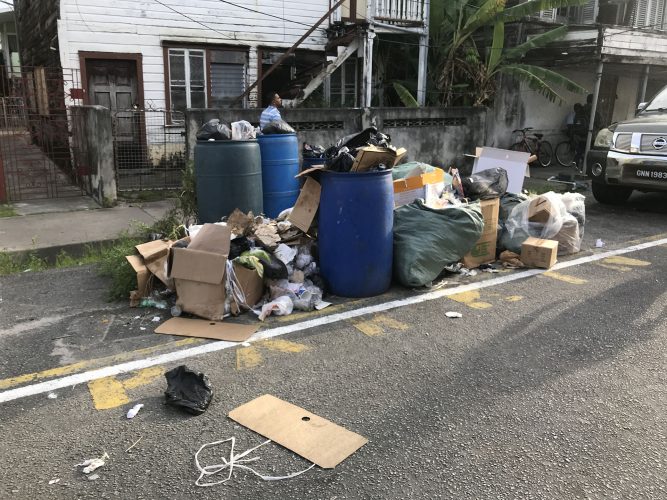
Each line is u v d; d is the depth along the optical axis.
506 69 12.59
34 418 3.27
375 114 10.76
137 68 11.70
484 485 2.71
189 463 2.88
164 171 11.60
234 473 2.80
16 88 11.22
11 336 4.35
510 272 5.98
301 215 5.27
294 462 2.89
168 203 9.41
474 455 2.93
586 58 12.66
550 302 5.11
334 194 4.97
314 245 5.46
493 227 6.19
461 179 6.40
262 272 4.82
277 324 4.58
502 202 6.79
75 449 2.99
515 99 14.88
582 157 14.45
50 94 11.43
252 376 3.75
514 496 2.64
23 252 6.52
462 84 13.16
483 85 12.89
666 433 3.12
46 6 12.18
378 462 2.88
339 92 14.12
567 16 15.99
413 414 3.30
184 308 4.69
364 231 4.98
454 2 12.56
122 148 11.91
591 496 2.64
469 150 12.16
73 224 7.83
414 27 12.43
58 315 4.77
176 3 11.75
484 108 12.15
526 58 14.05
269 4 12.54
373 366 3.89
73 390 3.57
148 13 11.58
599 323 4.63
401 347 4.18
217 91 12.52
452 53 12.80
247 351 4.11
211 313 4.64
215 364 3.91
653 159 8.41
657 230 7.96
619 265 6.23
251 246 5.08
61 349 4.13
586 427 3.17
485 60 14.09
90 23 11.18
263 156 6.68
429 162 11.68
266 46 12.69
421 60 12.67
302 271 5.20
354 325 4.57
